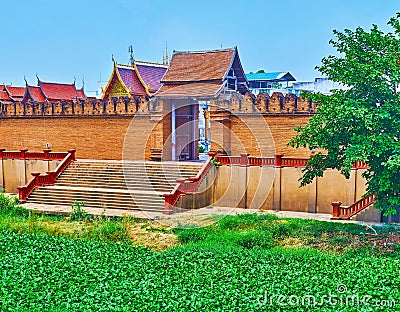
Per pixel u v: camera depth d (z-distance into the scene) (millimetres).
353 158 14859
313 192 22672
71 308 10930
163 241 18016
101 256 15258
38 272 13492
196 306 10953
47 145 32531
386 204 16391
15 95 49031
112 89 34906
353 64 16125
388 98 16031
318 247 16297
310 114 24672
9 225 19625
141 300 11359
